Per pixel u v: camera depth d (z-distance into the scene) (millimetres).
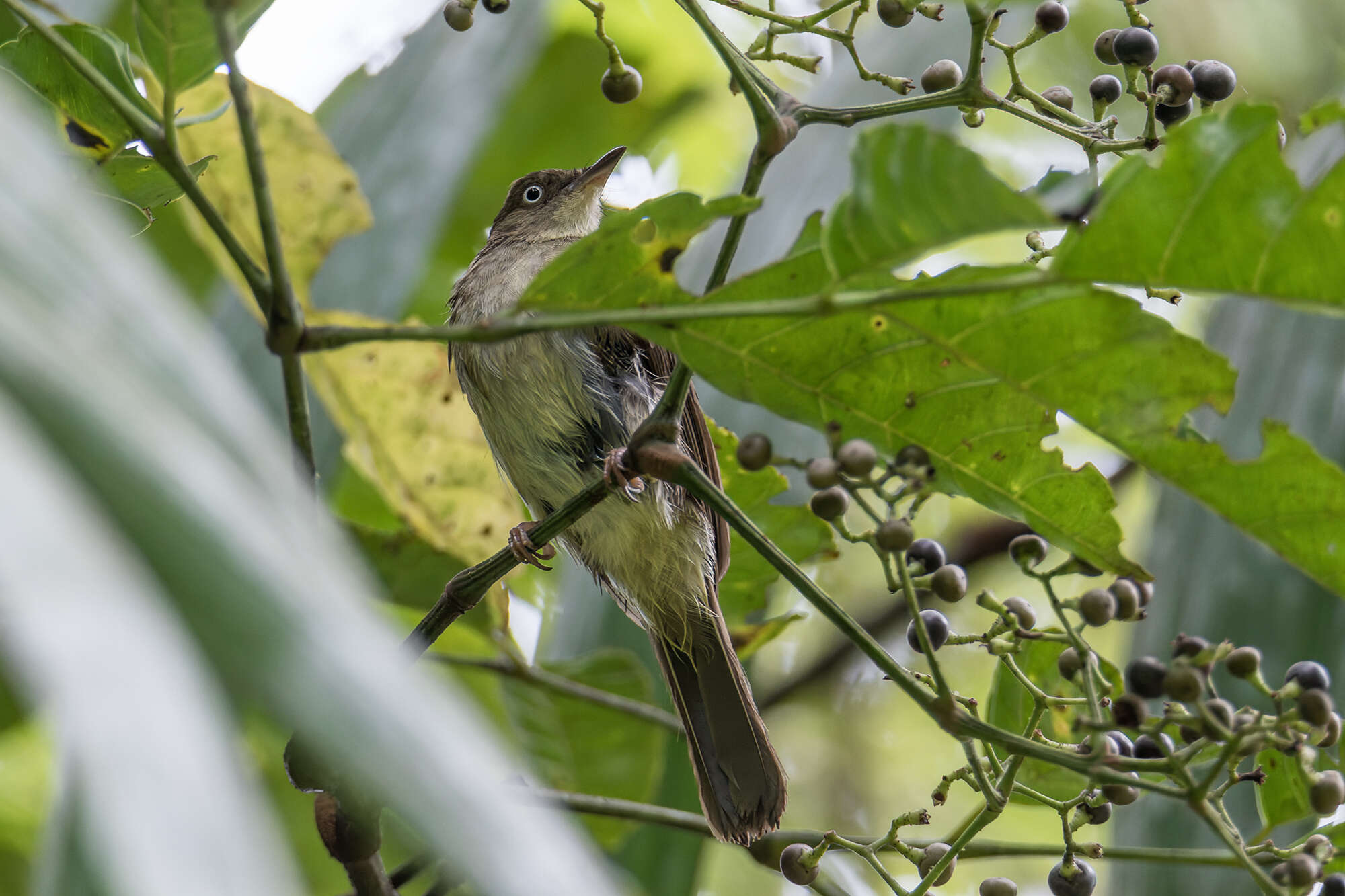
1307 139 7598
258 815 1077
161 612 1115
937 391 4609
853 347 4441
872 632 13242
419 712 1312
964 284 3811
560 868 1307
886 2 5152
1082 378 4195
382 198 8703
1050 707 5418
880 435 4734
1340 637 6254
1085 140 5180
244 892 1020
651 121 12977
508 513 7621
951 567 4777
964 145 3146
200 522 1256
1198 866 5734
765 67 11664
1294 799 4879
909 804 13711
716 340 4422
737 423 7152
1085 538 4855
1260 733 4141
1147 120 5074
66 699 992
